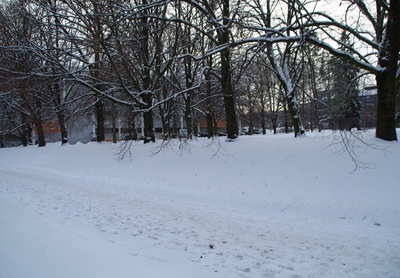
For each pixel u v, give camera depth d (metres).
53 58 14.05
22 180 12.32
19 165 19.09
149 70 15.91
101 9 11.94
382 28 12.40
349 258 4.64
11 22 15.52
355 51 11.74
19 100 20.28
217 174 10.64
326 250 4.96
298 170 9.40
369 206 7.03
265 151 11.34
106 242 4.51
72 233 4.81
